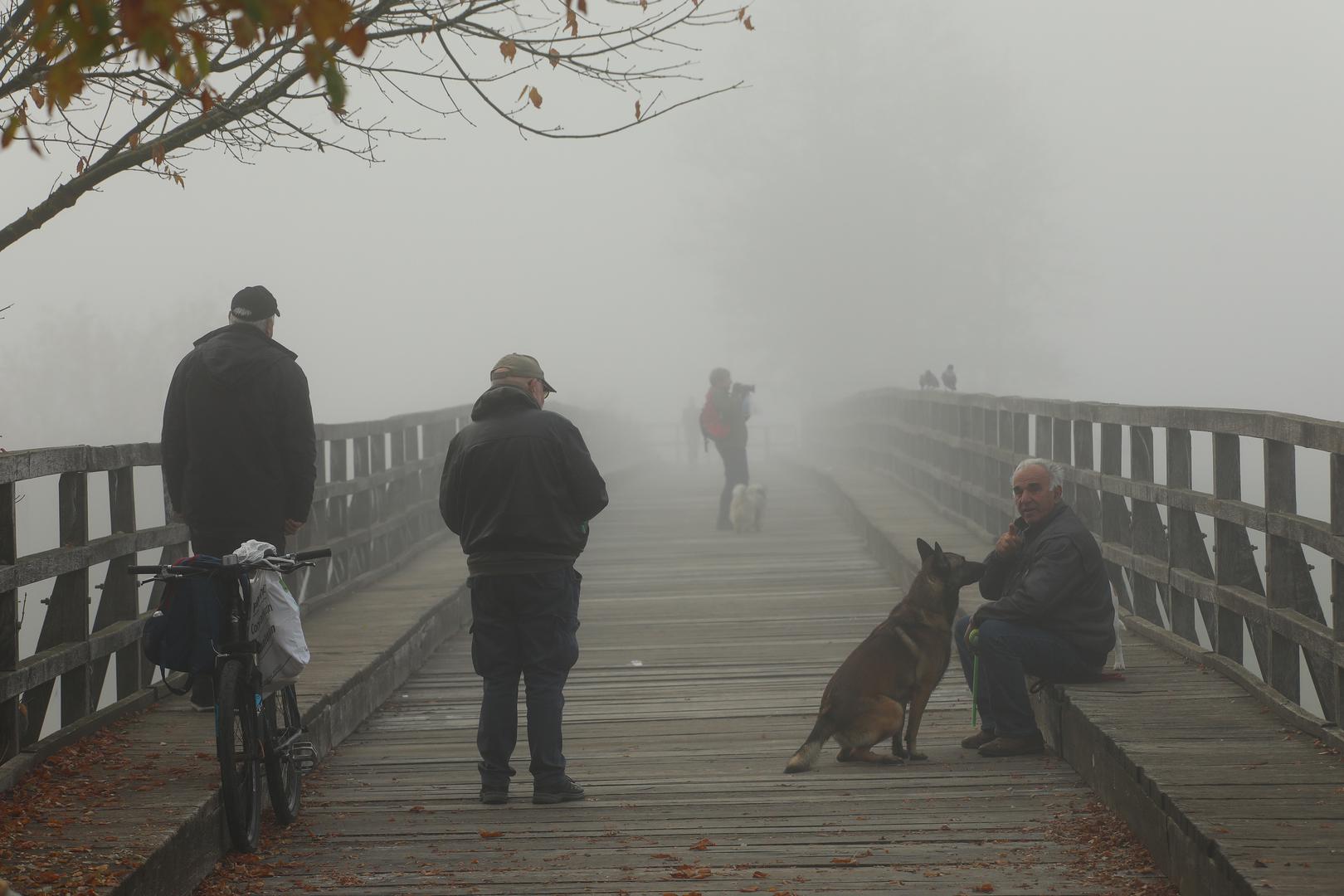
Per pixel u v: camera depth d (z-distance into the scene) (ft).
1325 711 38.04
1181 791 32.30
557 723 41.57
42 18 14.79
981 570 46.47
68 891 26.86
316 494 68.33
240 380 43.06
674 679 62.54
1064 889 31.42
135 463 46.32
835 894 31.45
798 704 56.39
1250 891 25.68
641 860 34.76
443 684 62.03
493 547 41.47
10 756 35.83
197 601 35.14
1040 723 48.47
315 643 58.90
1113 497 61.52
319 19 14.11
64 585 40.50
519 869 34.17
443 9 34.37
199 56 15.03
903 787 41.98
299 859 35.42
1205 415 47.50
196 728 41.86
